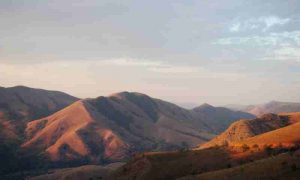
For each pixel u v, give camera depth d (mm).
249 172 84250
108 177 152500
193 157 140125
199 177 96312
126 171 145500
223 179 86500
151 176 130250
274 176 76500
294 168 76750
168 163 137500
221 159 132125
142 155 148250
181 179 102312
